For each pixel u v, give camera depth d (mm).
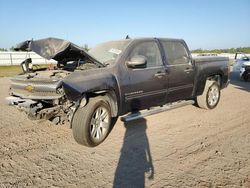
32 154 3799
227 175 3184
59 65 5383
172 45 5633
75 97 3674
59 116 4184
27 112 4176
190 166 3422
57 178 3102
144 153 3846
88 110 3906
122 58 4547
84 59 5055
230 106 7211
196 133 4781
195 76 6047
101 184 2971
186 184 2969
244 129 5062
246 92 10023
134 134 4684
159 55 5238
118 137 4523
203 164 3484
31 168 3355
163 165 3447
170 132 4820
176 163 3510
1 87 10992
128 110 4676
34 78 4105
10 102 4418
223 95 9219
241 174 3213
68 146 4121
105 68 4293
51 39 4285
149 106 5129
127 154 3812
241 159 3654
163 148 4043
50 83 3883
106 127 4273
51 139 4434
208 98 6520
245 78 14062
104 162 3543
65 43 4160
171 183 2990
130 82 4543
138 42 4898
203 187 2910
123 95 4449
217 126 5246
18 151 3902
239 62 17125
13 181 3023
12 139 4410
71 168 3359
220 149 4016
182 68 5656
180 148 4043
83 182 3014
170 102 5684
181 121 5570
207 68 6371
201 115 6117
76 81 3730
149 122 5449
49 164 3477
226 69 7094
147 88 4867
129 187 2906
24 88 4270
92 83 3898
